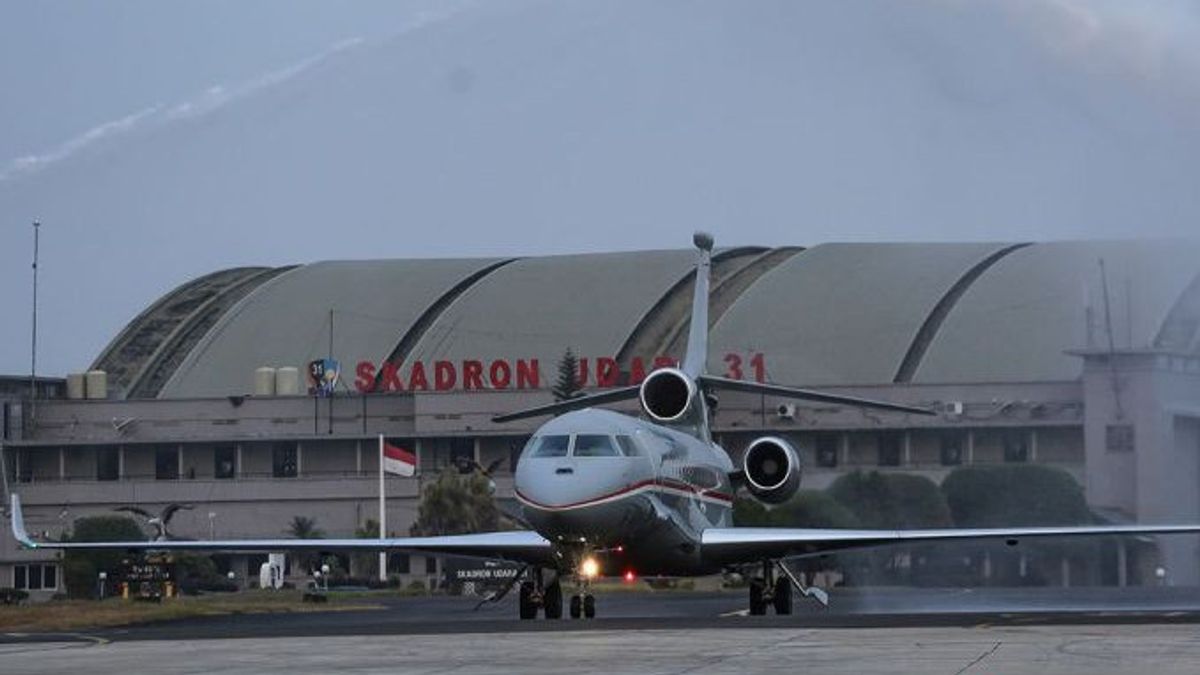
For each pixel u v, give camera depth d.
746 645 121.81
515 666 109.88
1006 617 152.62
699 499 193.75
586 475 175.50
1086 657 108.94
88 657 123.88
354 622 192.50
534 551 180.62
